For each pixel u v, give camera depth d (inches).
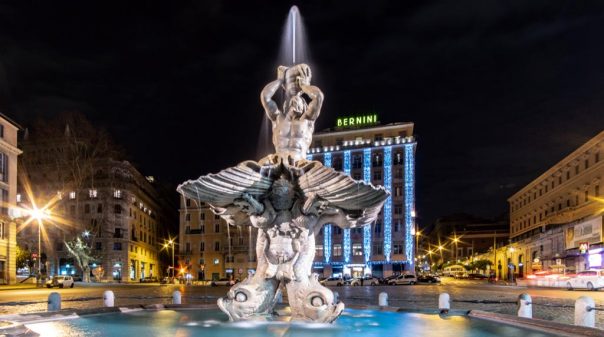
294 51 463.8
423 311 368.8
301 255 309.3
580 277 1396.4
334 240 2753.4
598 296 976.3
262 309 307.3
